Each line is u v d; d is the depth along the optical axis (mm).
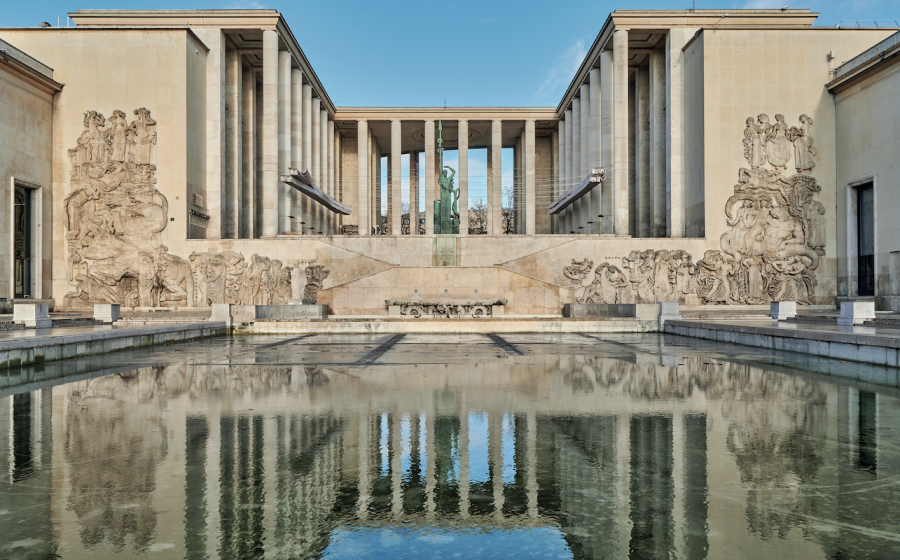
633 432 6090
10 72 28875
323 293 27016
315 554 3377
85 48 32344
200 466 5000
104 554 3354
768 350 14406
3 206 28484
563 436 5949
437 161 58469
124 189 32000
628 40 37594
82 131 32156
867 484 4496
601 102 38188
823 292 31891
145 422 6586
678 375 10047
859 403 7566
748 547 3430
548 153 55344
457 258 33156
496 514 3965
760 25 35344
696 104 33562
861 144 30078
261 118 43500
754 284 31812
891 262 27969
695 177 33562
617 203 35844
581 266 31406
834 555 3322
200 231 33906
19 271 30406
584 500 4215
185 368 11164
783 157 32219
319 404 7570
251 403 7641
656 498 4230
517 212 56219
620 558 3303
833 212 32062
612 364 11594
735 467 4930
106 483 4574
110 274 31766
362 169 47281
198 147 33938
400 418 6762
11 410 7250
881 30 32125
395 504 4156
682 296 31531
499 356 13078
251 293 31453
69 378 9906
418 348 15102
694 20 35625
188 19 35375
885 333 13117
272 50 35344
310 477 4723
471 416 6855
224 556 3340
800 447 5516
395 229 46656
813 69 32312
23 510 4023
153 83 32250
